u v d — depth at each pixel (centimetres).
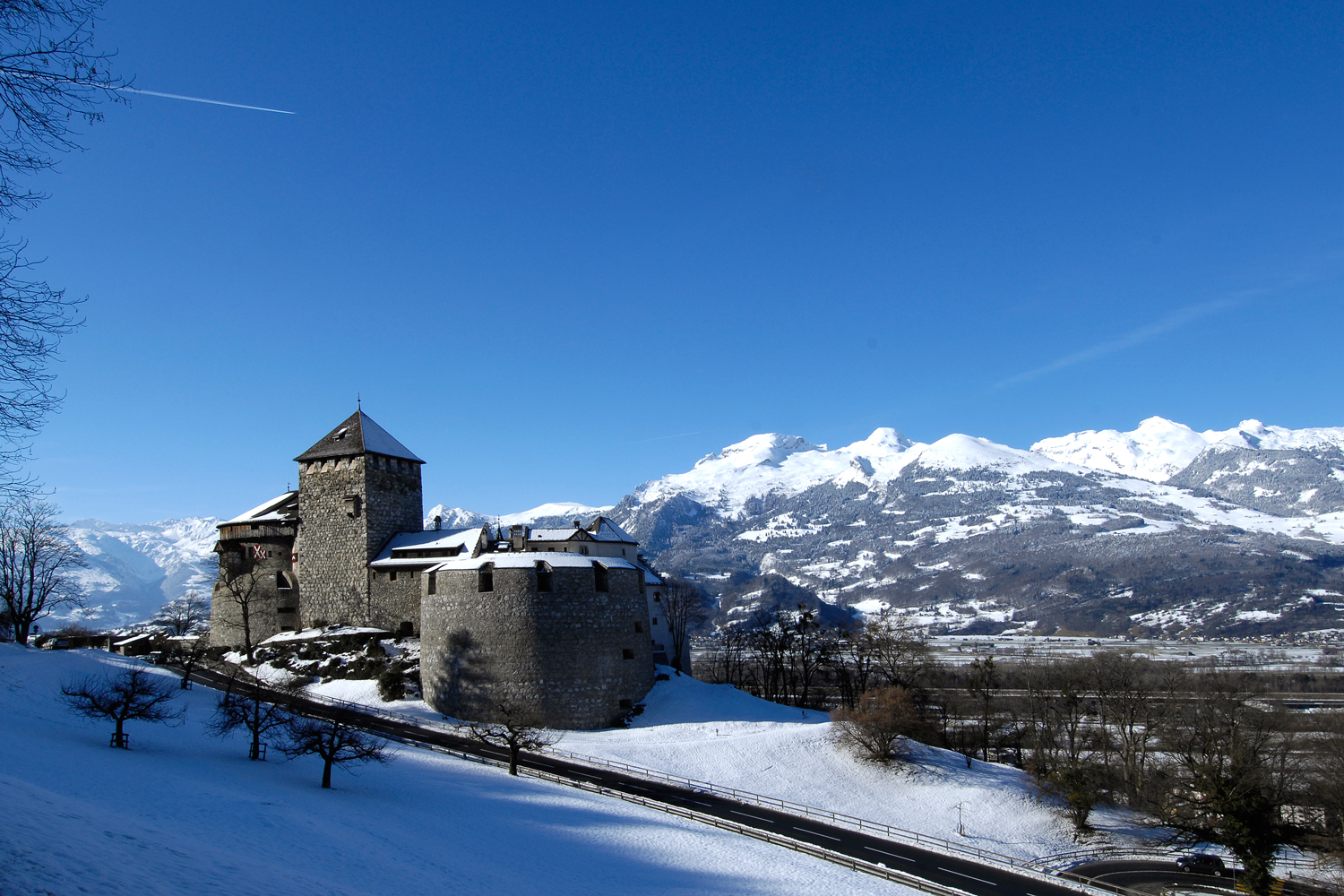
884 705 9519
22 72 2122
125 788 4416
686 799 7469
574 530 12300
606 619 10069
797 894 4997
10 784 3294
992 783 9000
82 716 7025
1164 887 7031
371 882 3612
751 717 10256
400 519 12319
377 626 11488
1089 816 8600
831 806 8125
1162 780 9681
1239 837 7225
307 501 12138
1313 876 7675
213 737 7188
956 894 5766
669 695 10494
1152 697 12262
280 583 12481
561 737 9075
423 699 10062
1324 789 8769
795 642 15212
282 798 5119
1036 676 13588
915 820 8044
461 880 4047
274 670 10862
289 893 2994
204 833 3700
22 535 11156
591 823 5969
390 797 5819
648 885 4706
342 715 7238
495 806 6056
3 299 2270
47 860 2359
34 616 11362
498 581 9769
